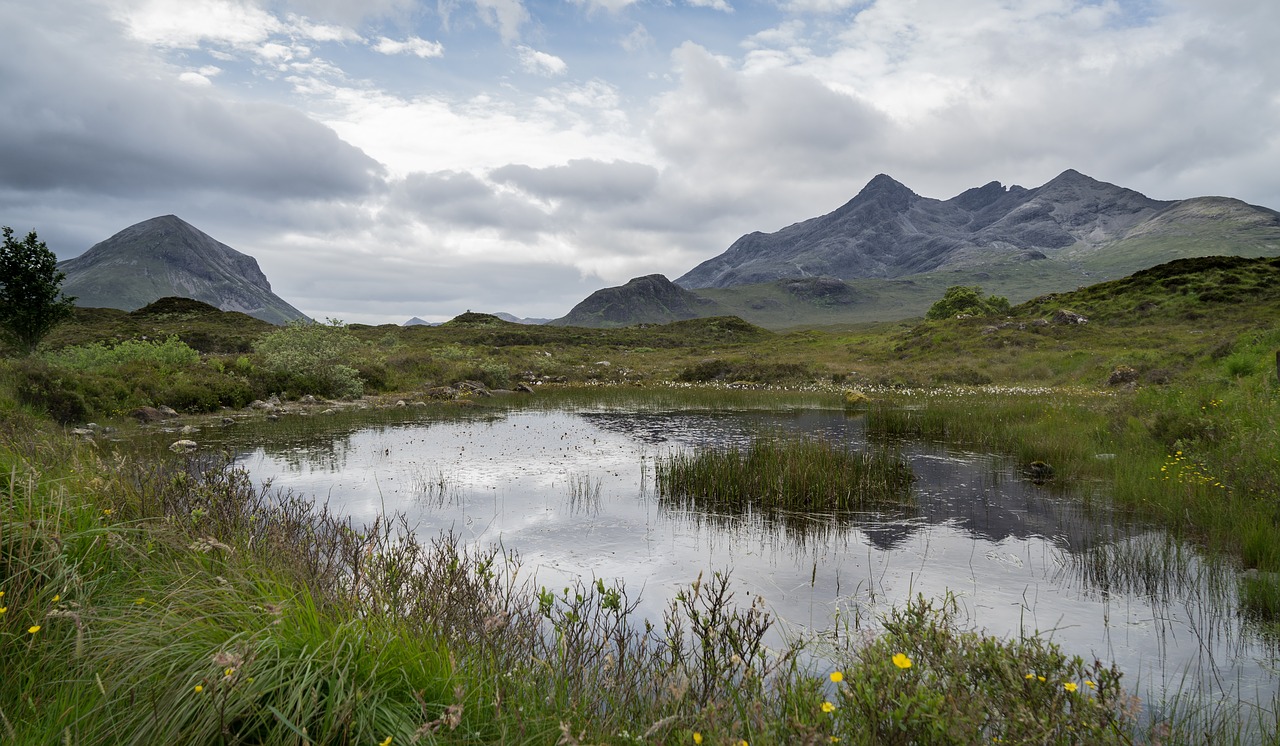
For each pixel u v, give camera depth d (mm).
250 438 16500
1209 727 3816
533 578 6645
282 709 2771
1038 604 5922
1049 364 33531
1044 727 2949
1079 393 24828
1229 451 9758
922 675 3475
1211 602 5883
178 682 2896
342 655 3092
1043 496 10250
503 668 3670
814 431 18734
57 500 4703
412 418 21781
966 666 3578
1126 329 39844
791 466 11031
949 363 37781
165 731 2670
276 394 24938
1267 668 4660
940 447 15375
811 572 6871
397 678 3092
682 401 28609
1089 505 9547
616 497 10398
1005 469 12562
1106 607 5832
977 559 7266
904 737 2848
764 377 39094
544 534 8352
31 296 24016
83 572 4160
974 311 71875
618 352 59969
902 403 25578
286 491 10688
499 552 7574
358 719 2754
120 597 3918
